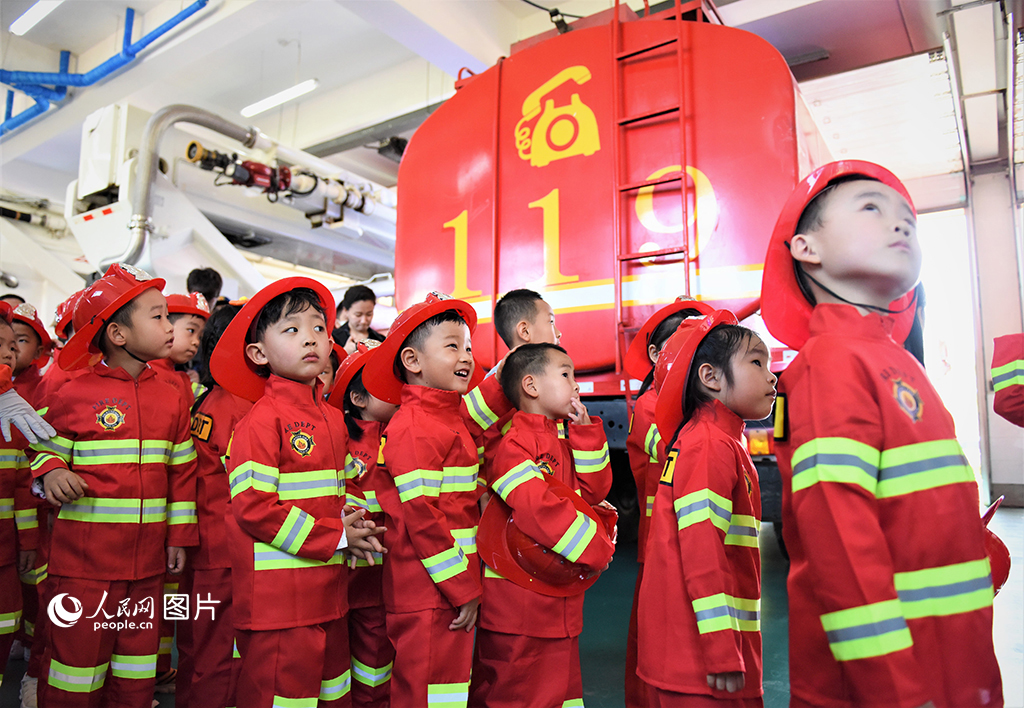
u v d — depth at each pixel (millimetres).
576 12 6453
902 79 6531
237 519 1722
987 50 5414
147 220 5160
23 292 7703
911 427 1091
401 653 1824
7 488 2303
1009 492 6066
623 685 2322
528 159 3537
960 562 1060
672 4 5832
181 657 2229
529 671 1779
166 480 2137
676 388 1630
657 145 3197
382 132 9203
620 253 3207
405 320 2027
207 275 4152
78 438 2021
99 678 1952
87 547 1965
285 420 1830
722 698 1397
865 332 1171
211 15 6328
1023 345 1820
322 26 8047
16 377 2969
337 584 1831
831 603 1068
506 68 3682
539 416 1969
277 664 1695
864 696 1026
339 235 8219
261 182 6297
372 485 2143
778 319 1325
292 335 1876
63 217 9484
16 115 8461
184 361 2697
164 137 5746
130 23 7102
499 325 2613
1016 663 2184
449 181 3822
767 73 3035
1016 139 6953
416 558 1867
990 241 7043
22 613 2584
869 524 1061
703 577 1396
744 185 3004
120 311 2068
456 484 1929
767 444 2949
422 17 5676
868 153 7711
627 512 3852
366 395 2475
